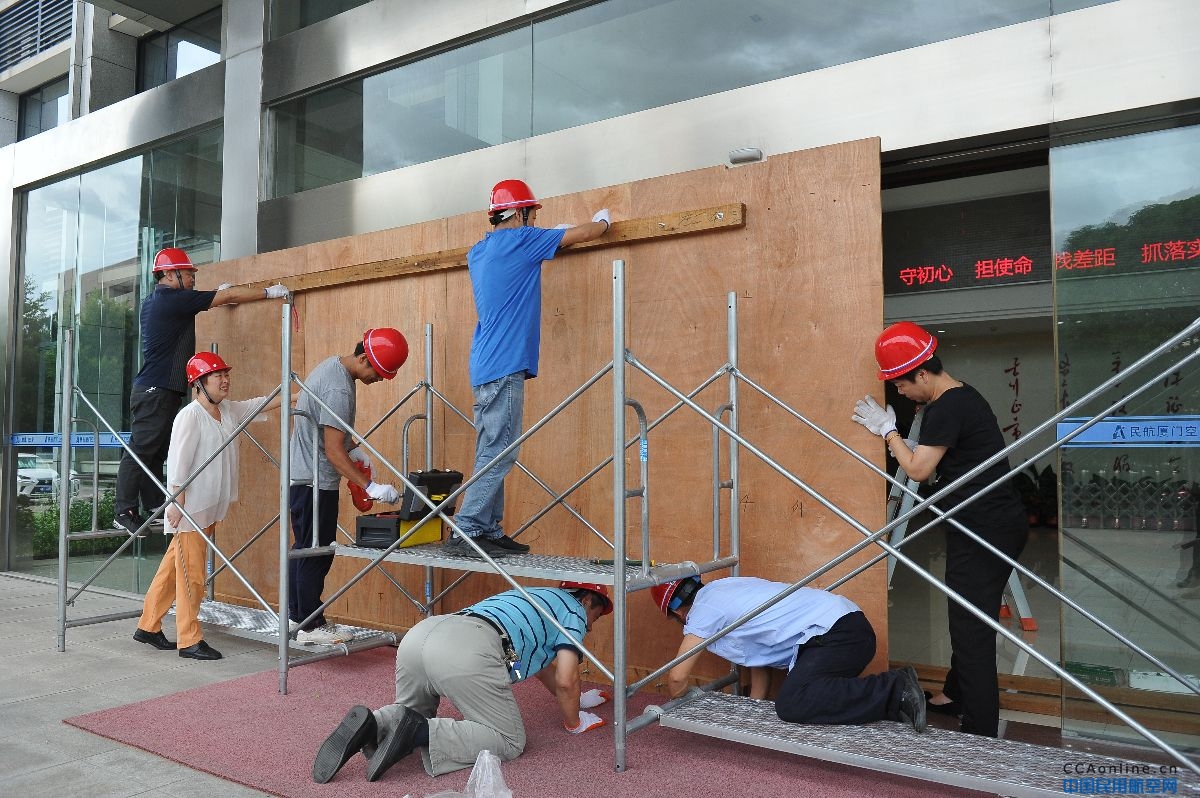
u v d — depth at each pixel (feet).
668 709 9.92
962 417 10.04
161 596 15.26
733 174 12.19
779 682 11.62
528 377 12.05
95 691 12.64
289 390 12.79
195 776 9.39
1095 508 10.39
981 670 10.09
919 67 11.40
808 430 11.44
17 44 26.45
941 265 12.42
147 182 21.81
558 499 12.84
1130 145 10.36
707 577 12.07
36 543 23.86
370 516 12.76
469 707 9.50
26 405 24.49
